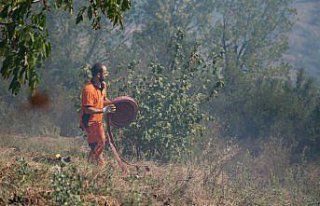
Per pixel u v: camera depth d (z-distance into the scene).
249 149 52.16
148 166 34.19
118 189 24.14
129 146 38.78
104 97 32.16
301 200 33.12
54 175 21.92
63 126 67.75
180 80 40.66
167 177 28.69
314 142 51.38
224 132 53.44
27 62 17.58
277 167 43.72
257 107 55.81
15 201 19.78
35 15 17.62
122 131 38.69
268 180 38.28
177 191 26.27
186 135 39.91
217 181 30.98
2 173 22.28
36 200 19.95
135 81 41.38
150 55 85.44
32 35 17.30
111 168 29.56
